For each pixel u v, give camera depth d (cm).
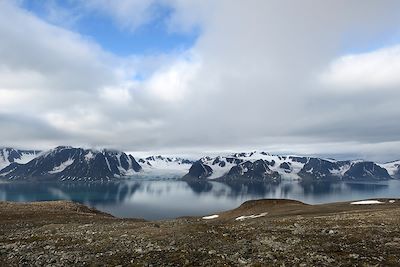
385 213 3641
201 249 2236
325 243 2345
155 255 2131
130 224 3894
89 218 5450
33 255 2288
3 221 4631
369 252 2098
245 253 2152
